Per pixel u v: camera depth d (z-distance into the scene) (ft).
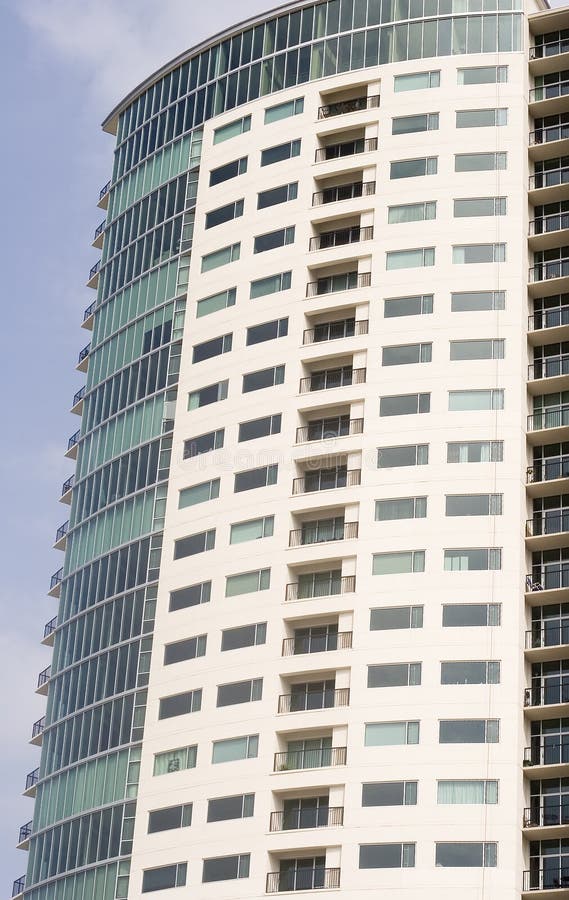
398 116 376.89
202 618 349.61
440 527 334.03
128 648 362.94
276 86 398.83
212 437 368.07
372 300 358.84
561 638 328.29
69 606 389.39
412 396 347.97
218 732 334.65
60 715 377.09
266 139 392.68
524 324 351.25
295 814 320.50
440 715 316.19
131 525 377.91
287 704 330.13
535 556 336.90
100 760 356.38
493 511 334.03
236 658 339.77
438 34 384.06
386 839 307.17
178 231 402.11
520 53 377.50
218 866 320.70
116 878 336.29
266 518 350.02
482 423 342.23
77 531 397.39
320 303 364.38
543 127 377.91
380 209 367.66
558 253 363.35
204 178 401.29
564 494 339.77
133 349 401.29
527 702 319.27
